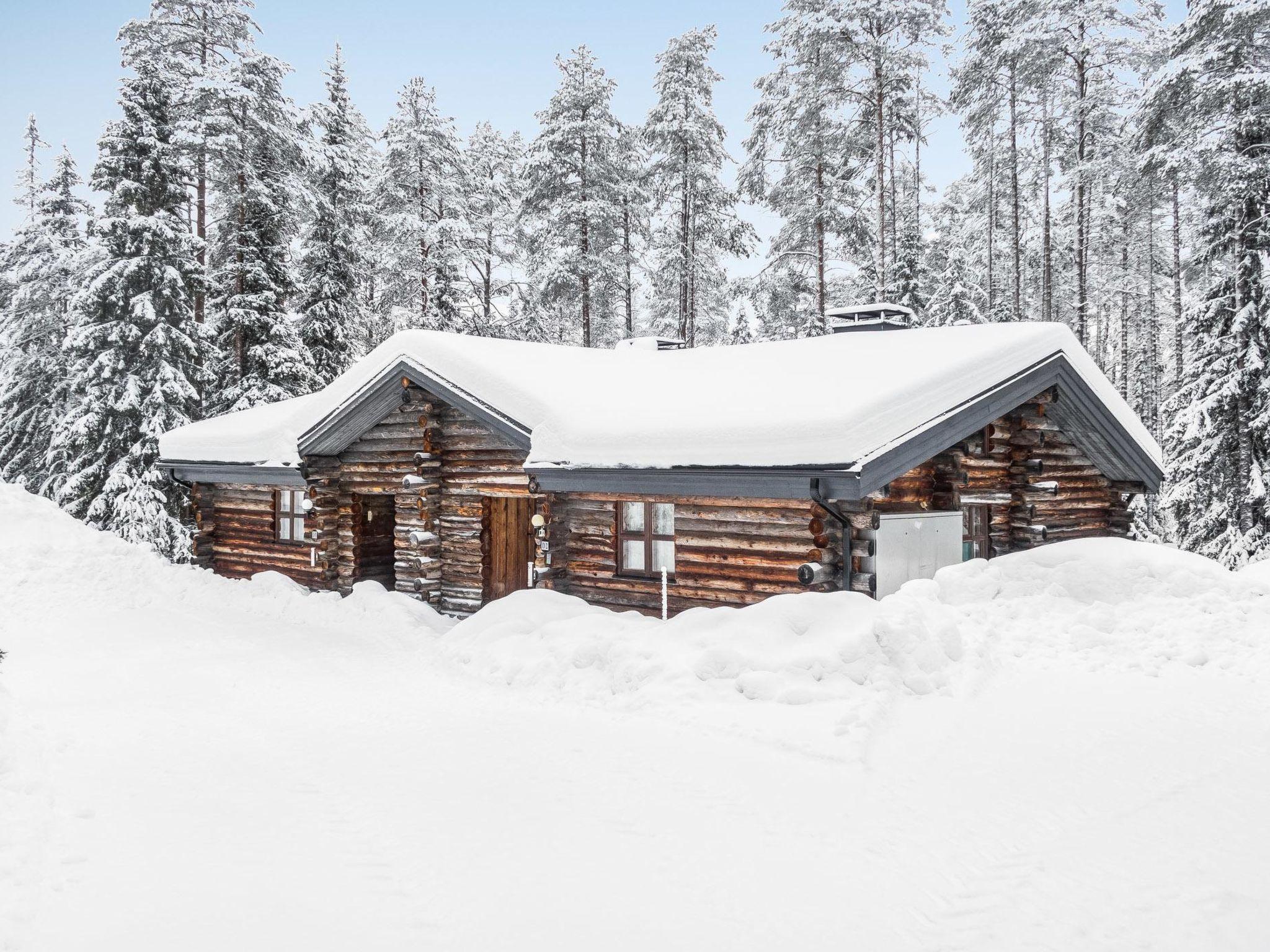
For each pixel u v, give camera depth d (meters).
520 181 37.12
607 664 8.80
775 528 10.41
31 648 11.05
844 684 7.62
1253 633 9.09
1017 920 4.12
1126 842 4.96
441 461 14.35
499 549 14.27
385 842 5.05
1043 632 9.55
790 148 27.31
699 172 28.72
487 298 36.38
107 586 14.51
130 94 22.52
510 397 12.44
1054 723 7.08
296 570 16.48
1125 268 40.31
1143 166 20.09
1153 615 9.66
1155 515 24.28
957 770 6.10
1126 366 40.25
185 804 5.68
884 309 15.39
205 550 17.88
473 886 4.48
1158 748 6.48
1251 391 18.25
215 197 26.52
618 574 12.10
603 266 28.58
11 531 15.59
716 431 10.20
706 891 4.43
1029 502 13.20
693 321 30.78
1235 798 5.57
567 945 3.90
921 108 29.05
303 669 10.26
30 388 26.78
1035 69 27.47
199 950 3.84
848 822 5.29
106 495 20.94
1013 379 11.38
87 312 21.59
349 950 3.84
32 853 4.82
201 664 10.40
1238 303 18.64
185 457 17.27
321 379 26.08
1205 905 4.24
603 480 11.17
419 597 14.25
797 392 10.70
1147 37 25.47
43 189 28.50
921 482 11.30
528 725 7.65
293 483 15.68
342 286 28.81
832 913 4.20
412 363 13.48
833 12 24.73
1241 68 18.28
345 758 6.73
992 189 33.59
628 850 4.93
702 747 6.80
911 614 8.45
